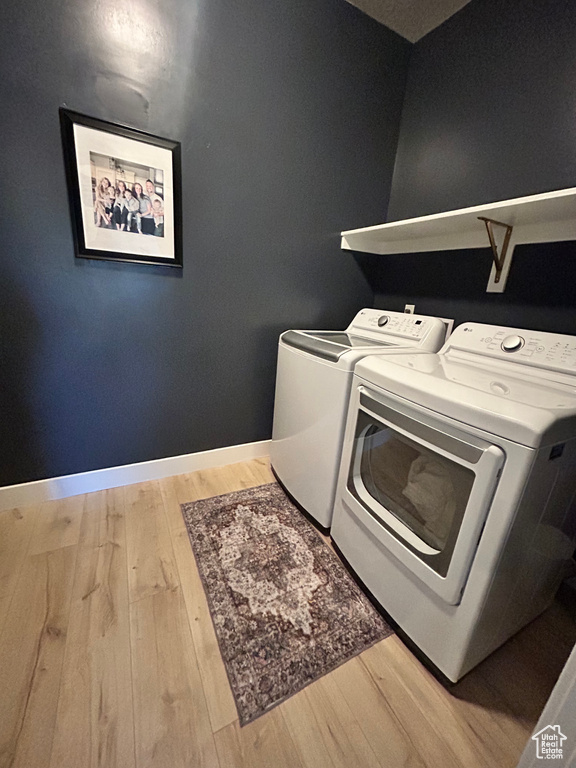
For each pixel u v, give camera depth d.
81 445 1.57
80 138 1.22
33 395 1.41
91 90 1.20
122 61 1.22
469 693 0.92
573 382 1.05
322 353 1.33
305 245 1.83
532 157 1.33
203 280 1.62
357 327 1.93
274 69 1.50
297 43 1.51
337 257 1.97
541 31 1.26
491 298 1.53
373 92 1.78
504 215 1.23
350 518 1.24
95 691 0.85
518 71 1.35
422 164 1.81
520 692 0.93
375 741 0.81
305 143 1.66
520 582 0.91
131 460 1.71
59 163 1.22
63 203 1.27
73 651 0.94
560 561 1.06
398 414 0.99
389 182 2.01
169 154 1.37
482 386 0.91
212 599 1.13
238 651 0.98
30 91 1.13
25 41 1.09
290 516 1.56
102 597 1.10
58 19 1.11
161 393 1.68
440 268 1.76
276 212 1.69
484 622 0.85
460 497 0.82
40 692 0.84
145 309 1.53
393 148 1.95
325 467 1.37
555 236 1.27
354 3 1.58
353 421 1.20
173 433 1.78
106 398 1.56
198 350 1.71
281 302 1.87
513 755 0.80
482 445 0.77
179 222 1.47
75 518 1.45
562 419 0.73
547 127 1.28
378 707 0.88
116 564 1.24
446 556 0.86
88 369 1.49
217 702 0.86
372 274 2.15
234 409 1.92
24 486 1.48
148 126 1.32
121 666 0.91
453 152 1.64
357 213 1.94
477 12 1.48
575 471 0.86
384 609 1.09
